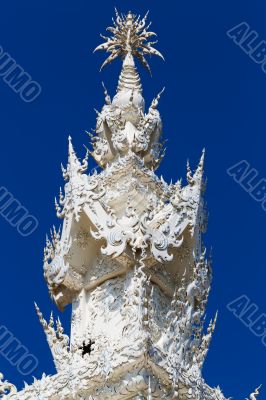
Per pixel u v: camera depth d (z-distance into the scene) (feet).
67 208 66.64
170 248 64.75
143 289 60.23
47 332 64.28
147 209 67.41
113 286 64.95
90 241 66.49
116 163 69.77
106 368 57.98
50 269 66.85
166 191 70.08
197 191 67.72
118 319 62.85
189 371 60.75
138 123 74.33
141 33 82.23
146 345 57.26
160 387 57.62
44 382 60.85
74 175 67.15
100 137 74.69
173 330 61.46
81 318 65.00
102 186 67.82
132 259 63.41
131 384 57.06
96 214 64.59
